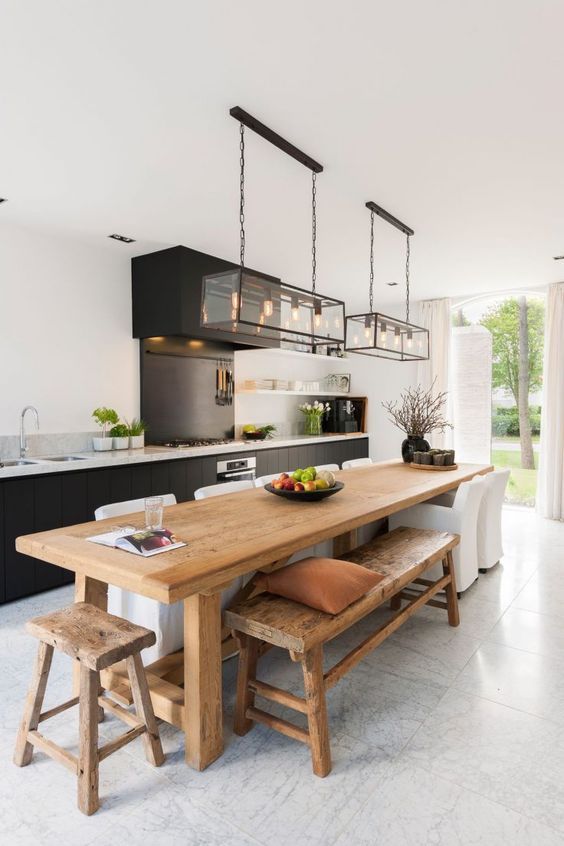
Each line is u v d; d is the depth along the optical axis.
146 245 4.31
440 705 2.15
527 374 6.26
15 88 2.16
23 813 1.58
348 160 2.84
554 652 2.62
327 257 4.70
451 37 1.87
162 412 4.83
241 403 5.90
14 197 3.31
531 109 2.34
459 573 3.29
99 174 3.00
